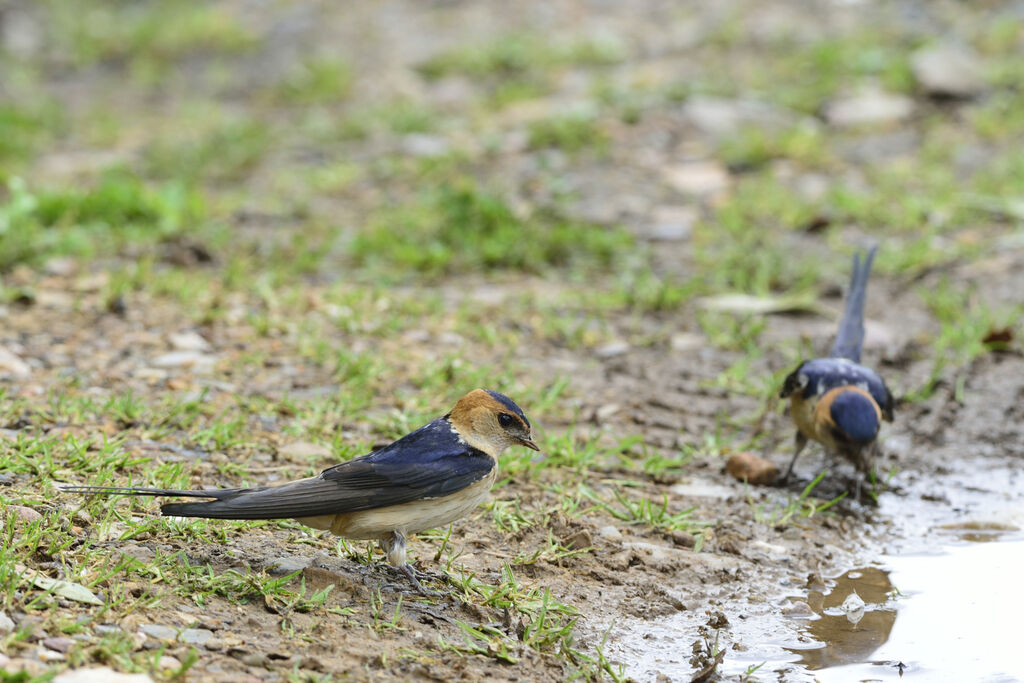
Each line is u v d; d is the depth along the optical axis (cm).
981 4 2656
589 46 2650
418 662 666
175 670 607
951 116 2125
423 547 828
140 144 2348
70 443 898
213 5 3269
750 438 1128
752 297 1462
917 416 1177
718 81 2345
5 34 3064
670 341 1352
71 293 1371
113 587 682
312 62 2784
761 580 852
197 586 705
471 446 746
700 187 1878
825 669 727
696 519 938
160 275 1455
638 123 2147
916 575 871
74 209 1669
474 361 1253
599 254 1609
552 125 2114
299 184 2012
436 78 2666
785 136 2028
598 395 1195
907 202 1734
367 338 1291
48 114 2506
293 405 1054
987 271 1532
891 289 1505
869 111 2152
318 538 809
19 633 612
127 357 1171
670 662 729
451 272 1567
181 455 925
